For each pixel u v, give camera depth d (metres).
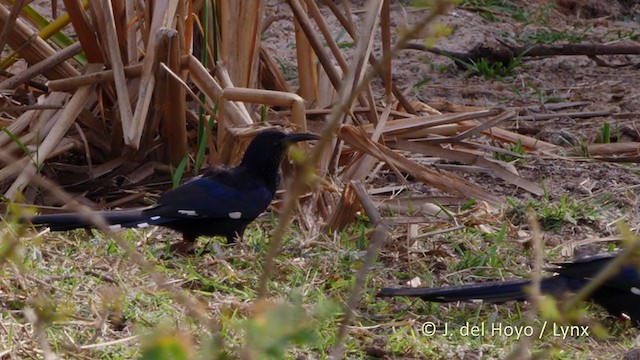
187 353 4.29
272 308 4.32
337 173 12.49
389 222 10.76
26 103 12.26
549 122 15.68
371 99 12.55
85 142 11.49
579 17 21.25
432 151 13.03
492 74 17.92
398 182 12.95
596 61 18.38
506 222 11.38
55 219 9.66
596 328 6.48
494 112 13.31
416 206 11.85
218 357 5.14
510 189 12.91
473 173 13.20
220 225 10.22
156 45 11.20
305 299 9.09
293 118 11.35
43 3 18.34
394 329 8.69
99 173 11.60
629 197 12.68
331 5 12.48
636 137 15.09
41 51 11.87
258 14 12.25
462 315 9.12
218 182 10.30
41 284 8.59
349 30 12.48
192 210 10.04
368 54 11.98
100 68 11.99
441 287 9.09
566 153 14.22
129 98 11.60
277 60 17.47
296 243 10.44
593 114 15.88
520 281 8.95
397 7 19.73
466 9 20.47
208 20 12.56
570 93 17.14
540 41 19.06
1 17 11.66
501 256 10.58
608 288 9.05
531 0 21.25
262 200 10.40
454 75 18.00
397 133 12.95
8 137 11.35
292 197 4.86
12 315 8.17
